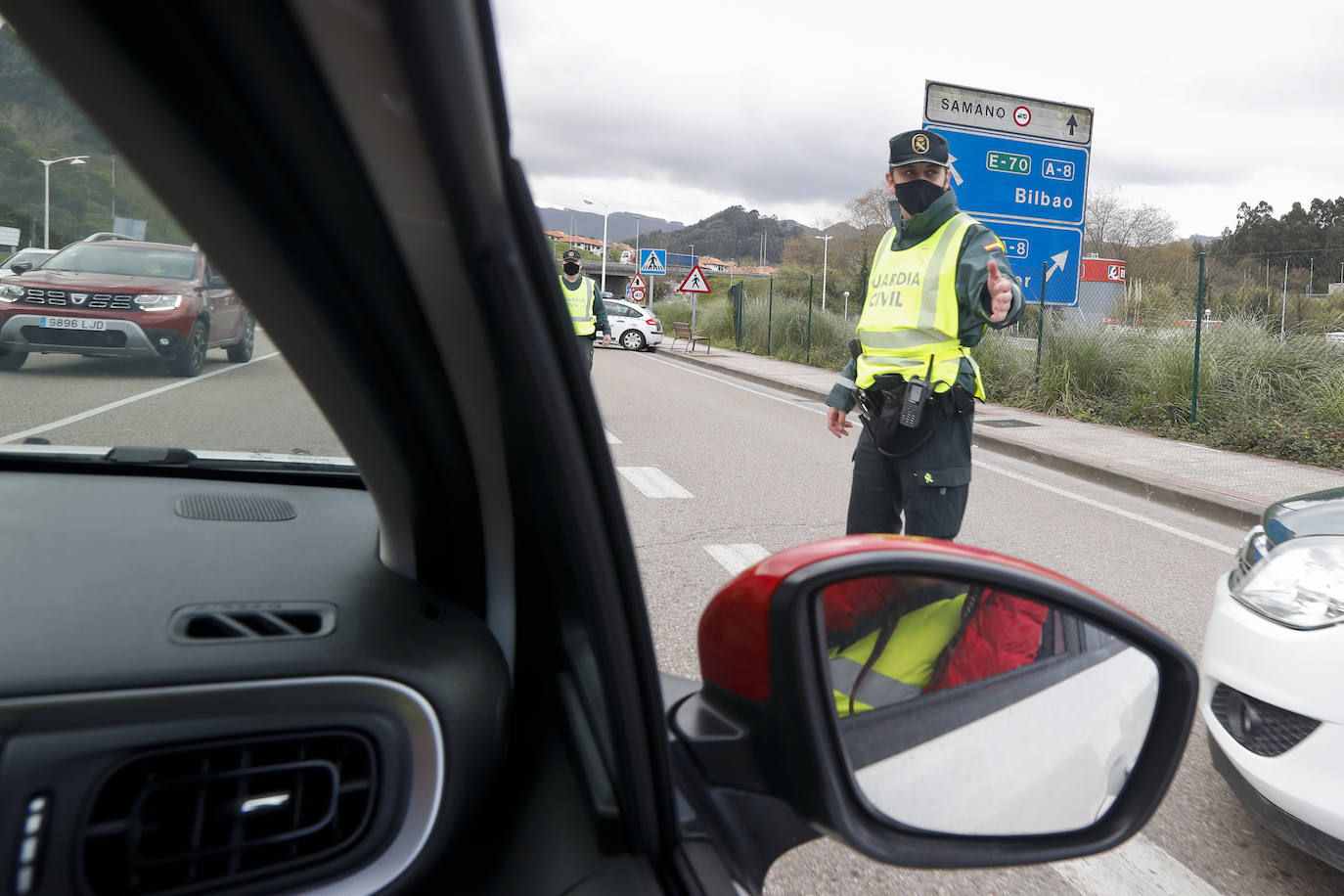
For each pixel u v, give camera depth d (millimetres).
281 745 857
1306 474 8328
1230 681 2451
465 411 893
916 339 3352
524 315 685
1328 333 11281
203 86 561
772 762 1009
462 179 599
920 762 1060
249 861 832
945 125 16219
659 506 6633
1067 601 1151
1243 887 2352
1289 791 2225
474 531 1080
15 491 1352
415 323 771
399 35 506
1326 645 2258
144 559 1105
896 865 995
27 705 736
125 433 1483
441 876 954
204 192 638
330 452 1597
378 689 892
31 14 505
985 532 6359
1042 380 13383
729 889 918
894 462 3514
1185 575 5422
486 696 987
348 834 880
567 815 958
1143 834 2588
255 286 737
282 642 921
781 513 6543
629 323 27250
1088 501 7629
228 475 1540
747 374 19031
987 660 1138
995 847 1088
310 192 641
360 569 1159
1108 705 1205
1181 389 11320
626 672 837
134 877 774
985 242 3270
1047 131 16625
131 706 778
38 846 715
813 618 1008
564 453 744
